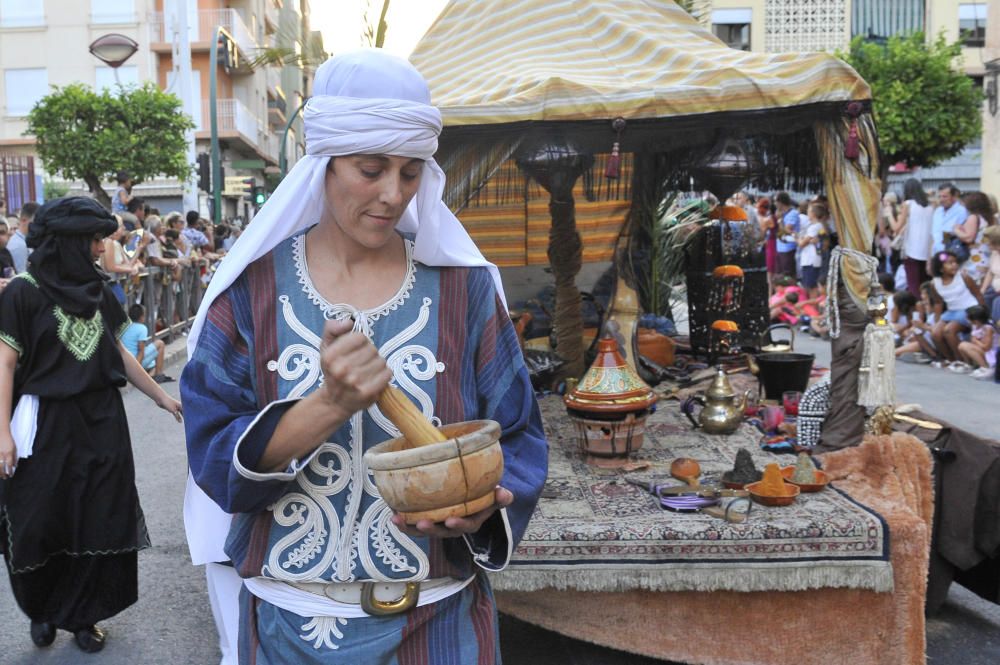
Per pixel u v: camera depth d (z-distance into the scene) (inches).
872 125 141.3
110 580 138.1
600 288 251.4
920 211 446.6
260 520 60.4
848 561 115.5
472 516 56.2
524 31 172.1
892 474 134.1
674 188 209.6
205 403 58.7
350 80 56.9
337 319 58.9
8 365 128.9
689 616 119.2
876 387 143.5
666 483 134.8
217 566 76.0
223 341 60.8
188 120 933.8
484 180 147.3
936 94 829.8
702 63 146.9
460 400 62.1
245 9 1427.2
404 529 55.7
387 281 62.3
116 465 135.9
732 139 146.6
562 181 148.2
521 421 65.0
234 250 61.7
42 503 130.6
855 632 118.9
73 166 899.4
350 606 60.8
